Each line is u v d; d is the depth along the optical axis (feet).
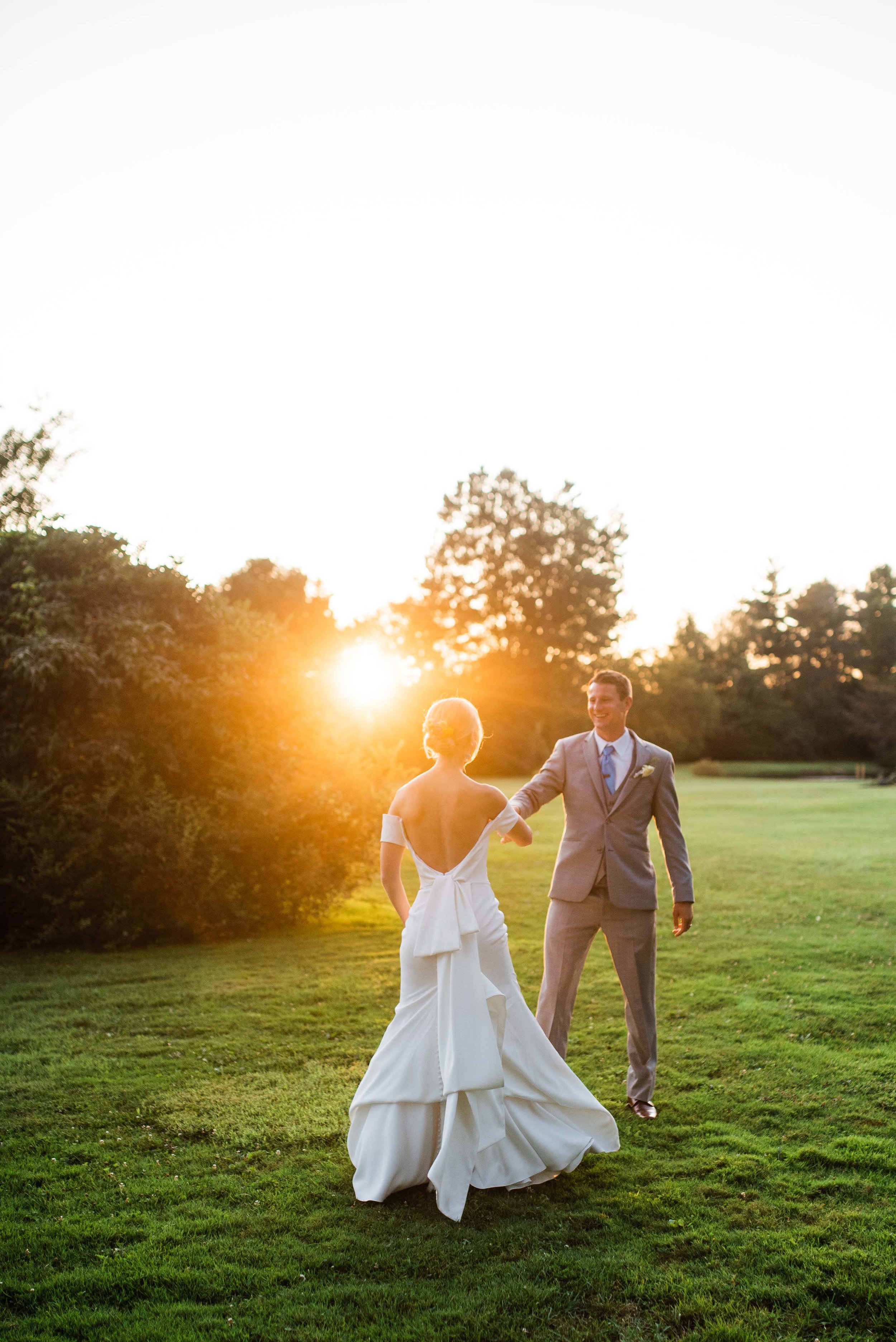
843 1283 8.66
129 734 27.78
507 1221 9.96
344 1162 11.56
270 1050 16.26
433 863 10.98
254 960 23.88
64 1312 8.32
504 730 160.35
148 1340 7.88
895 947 24.04
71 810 26.17
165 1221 10.04
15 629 27.76
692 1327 8.13
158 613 30.25
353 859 29.09
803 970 21.75
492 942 10.86
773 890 33.30
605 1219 9.98
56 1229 9.86
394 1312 8.28
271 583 161.17
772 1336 7.92
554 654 179.22
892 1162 11.26
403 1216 10.10
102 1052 16.21
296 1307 8.36
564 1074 11.18
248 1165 11.52
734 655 238.89
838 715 222.07
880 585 250.37
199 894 26.25
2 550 29.37
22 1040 16.99
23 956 25.00
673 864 13.42
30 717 27.53
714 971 21.70
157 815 26.00
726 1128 12.49
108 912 25.88
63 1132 12.62
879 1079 14.43
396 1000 19.49
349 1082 14.52
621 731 13.76
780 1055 15.55
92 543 30.09
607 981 21.07
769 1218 9.98
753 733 218.59
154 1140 12.33
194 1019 18.22
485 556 184.55
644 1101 13.11
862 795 88.12
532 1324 8.11
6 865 26.45
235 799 27.50
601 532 187.93
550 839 54.24
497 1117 10.27
